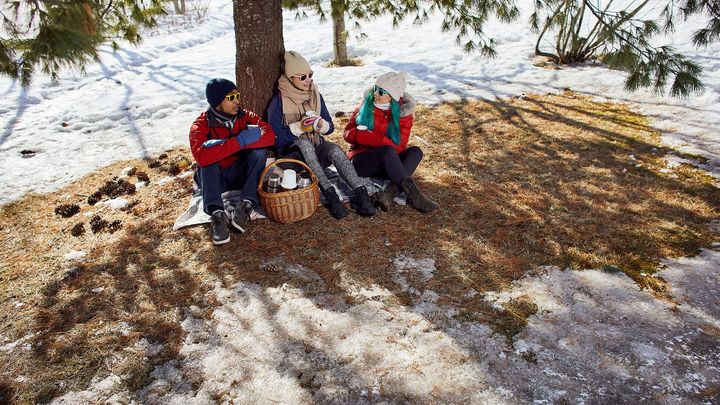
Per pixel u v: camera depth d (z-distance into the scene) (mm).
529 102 5902
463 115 5578
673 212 3346
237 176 3498
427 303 2582
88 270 3000
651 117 5160
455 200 3650
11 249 3307
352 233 3256
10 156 5047
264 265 2959
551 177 3957
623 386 2049
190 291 2756
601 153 4371
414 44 9195
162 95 7047
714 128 4688
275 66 3838
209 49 11445
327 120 3781
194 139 3275
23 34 2754
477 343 2301
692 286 2617
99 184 4332
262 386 2115
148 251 3168
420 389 2066
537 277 2762
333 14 6188
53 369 2258
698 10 3883
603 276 2734
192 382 2156
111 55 10070
